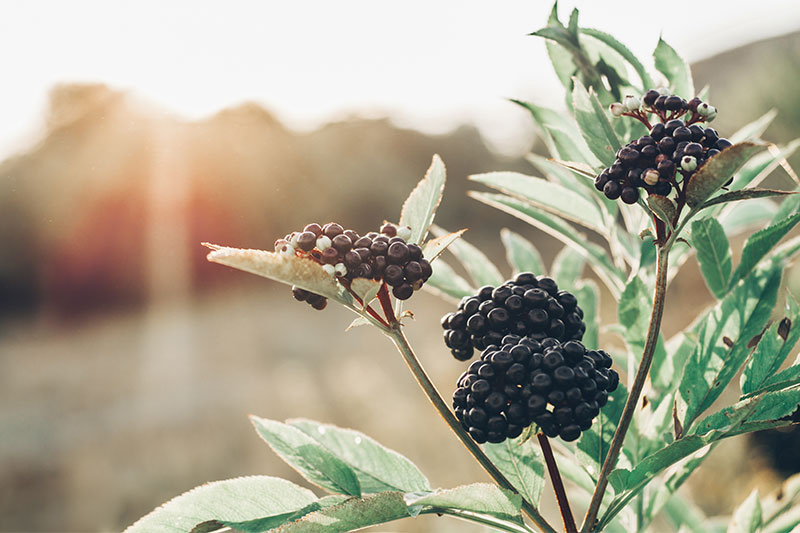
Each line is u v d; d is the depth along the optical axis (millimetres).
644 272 1675
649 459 1146
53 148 15797
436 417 10102
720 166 1052
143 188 15898
